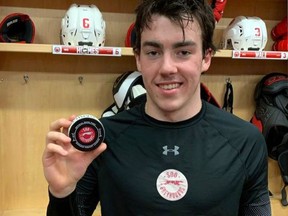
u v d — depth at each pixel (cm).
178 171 81
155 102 81
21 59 160
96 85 169
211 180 80
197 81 80
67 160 73
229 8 177
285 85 171
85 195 87
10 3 155
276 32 176
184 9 74
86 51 138
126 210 81
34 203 172
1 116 162
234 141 85
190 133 85
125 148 85
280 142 179
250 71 185
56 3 159
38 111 166
